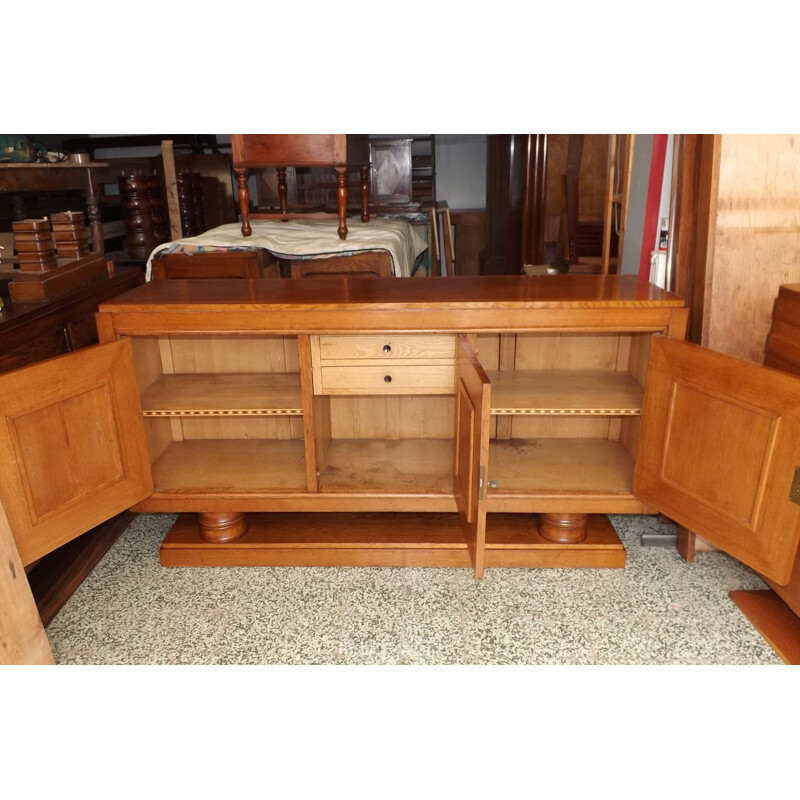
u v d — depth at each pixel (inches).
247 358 114.3
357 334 97.0
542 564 104.3
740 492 83.7
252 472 108.9
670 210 109.6
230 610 95.7
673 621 92.2
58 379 84.5
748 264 101.6
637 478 99.7
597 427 119.0
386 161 273.4
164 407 99.7
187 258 156.8
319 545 104.5
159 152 297.6
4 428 78.5
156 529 117.6
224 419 119.9
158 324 94.9
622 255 148.1
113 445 94.3
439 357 98.8
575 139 209.3
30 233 108.7
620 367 113.7
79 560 102.8
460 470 97.8
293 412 100.0
